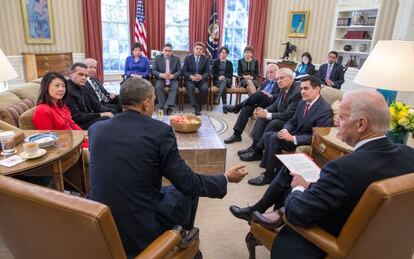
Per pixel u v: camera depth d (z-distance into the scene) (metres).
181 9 6.49
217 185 1.35
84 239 0.81
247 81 5.06
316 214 1.05
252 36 6.64
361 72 2.01
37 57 5.07
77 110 2.83
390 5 4.99
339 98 2.99
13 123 2.22
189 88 4.86
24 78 5.28
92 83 3.42
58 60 5.34
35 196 0.80
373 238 0.95
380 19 5.09
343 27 5.69
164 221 1.35
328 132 2.16
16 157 1.55
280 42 6.63
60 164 1.66
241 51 7.03
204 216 2.15
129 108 1.23
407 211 0.93
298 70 5.56
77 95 2.86
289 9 6.35
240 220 2.11
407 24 4.25
